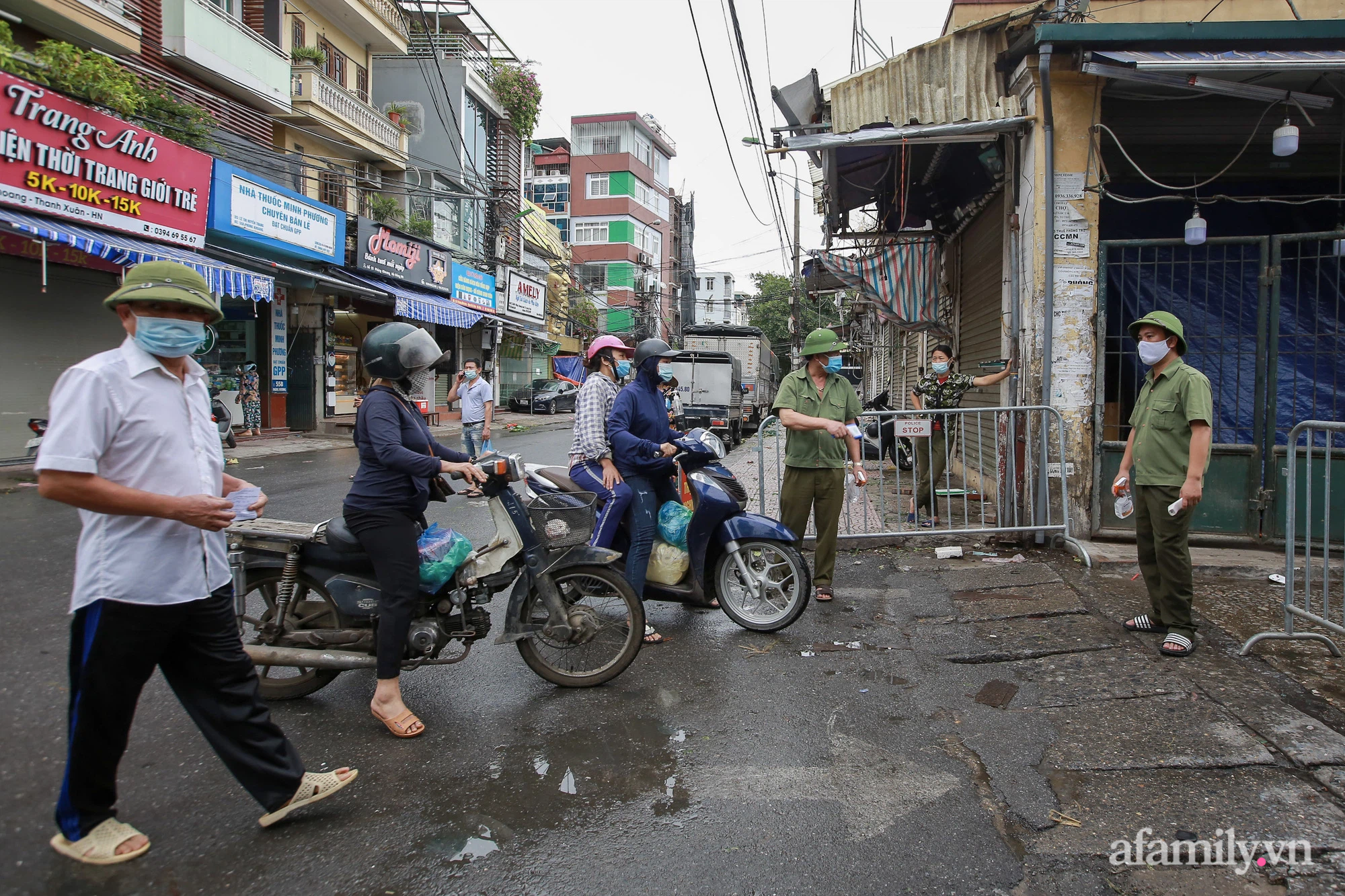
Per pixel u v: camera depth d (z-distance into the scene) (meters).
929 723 3.66
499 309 27.58
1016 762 3.26
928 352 13.47
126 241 11.87
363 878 2.51
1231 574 5.87
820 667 4.35
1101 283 6.71
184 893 2.41
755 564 5.16
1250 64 6.02
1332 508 6.28
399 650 3.49
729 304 68.56
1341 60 5.95
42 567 5.87
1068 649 4.46
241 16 18.05
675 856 2.65
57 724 3.43
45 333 12.07
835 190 9.15
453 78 26.38
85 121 10.95
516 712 3.77
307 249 16.72
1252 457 6.45
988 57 7.01
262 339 17.88
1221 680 3.94
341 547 3.66
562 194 52.78
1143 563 4.60
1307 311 7.00
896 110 7.14
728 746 3.43
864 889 2.48
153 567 2.39
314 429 19.08
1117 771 3.17
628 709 3.80
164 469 2.39
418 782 3.11
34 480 9.99
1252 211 8.35
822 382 5.49
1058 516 6.72
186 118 13.52
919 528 7.06
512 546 3.86
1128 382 7.25
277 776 2.68
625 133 51.56
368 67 23.47
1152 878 2.53
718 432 18.94
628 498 4.62
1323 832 2.74
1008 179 7.32
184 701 2.63
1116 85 6.72
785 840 2.74
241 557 3.75
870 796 3.03
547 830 2.79
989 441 9.08
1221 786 3.04
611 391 4.84
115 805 2.65
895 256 10.51
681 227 66.25
